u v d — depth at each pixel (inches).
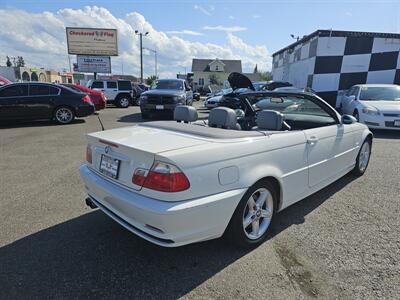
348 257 102.2
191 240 89.3
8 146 273.7
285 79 763.4
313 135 132.0
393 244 110.0
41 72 2097.7
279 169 112.7
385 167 206.1
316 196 156.2
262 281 90.7
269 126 116.6
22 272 94.4
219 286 88.6
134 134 110.7
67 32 1056.2
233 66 2687.0
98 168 109.6
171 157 83.4
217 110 124.2
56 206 143.7
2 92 376.8
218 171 91.9
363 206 143.4
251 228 109.3
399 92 367.9
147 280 91.2
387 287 87.5
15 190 164.2
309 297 83.8
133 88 794.2
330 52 563.8
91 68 1098.7
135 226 91.0
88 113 429.4
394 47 555.2
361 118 338.3
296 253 104.9
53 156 238.7
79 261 100.5
